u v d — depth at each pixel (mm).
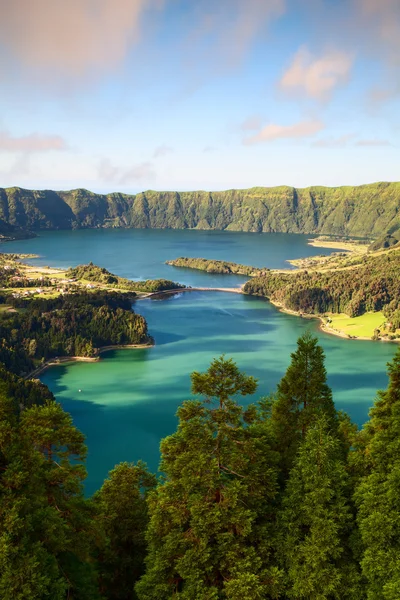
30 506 44188
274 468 55156
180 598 45594
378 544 46406
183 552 48969
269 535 50250
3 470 45250
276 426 61719
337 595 46312
